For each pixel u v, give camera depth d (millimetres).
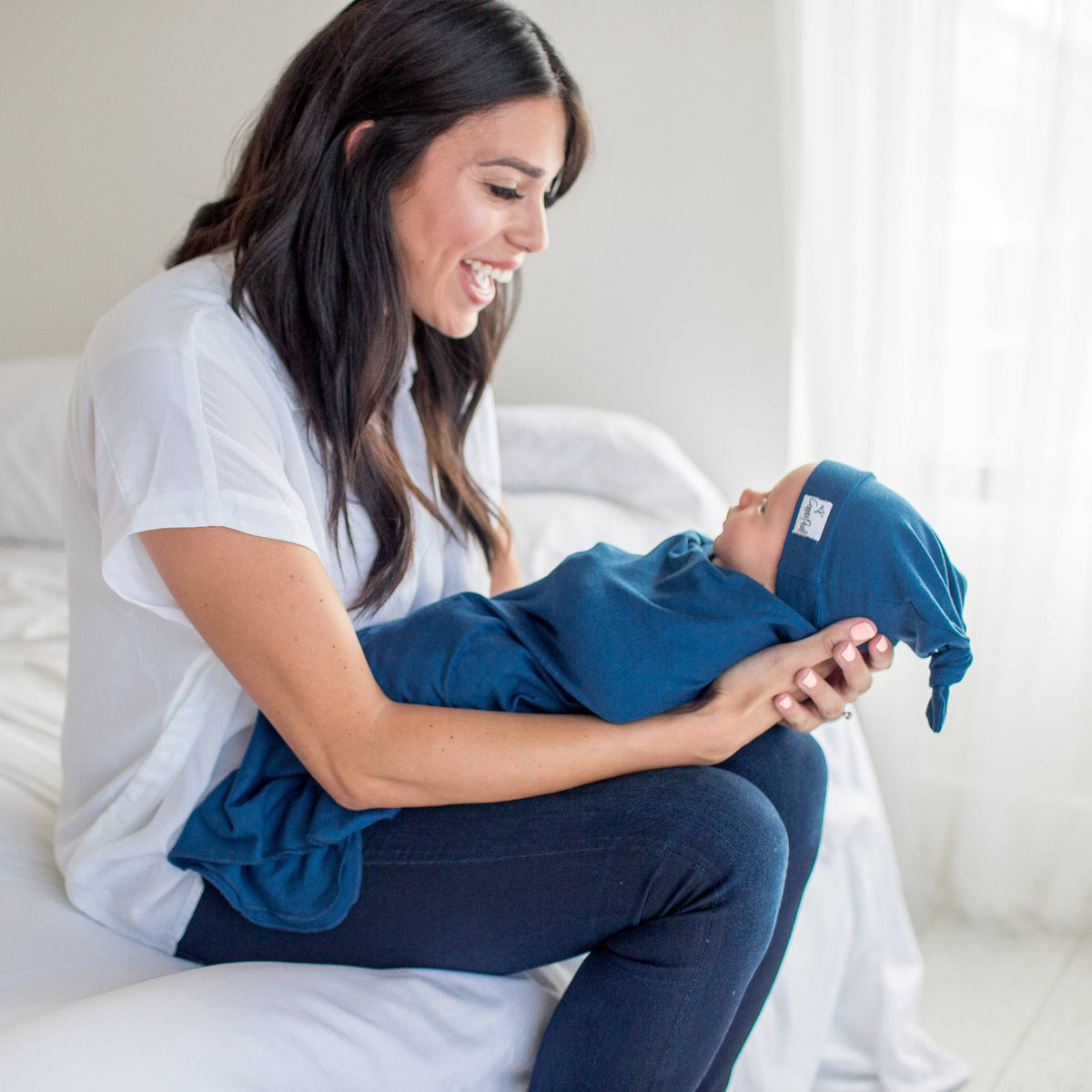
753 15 1890
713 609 1027
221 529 886
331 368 1020
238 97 2227
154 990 887
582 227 2090
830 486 1066
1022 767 1742
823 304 1841
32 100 2348
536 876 944
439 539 1229
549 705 1042
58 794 1210
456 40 969
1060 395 1627
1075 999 1592
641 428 2037
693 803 931
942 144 1653
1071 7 1520
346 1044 896
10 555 2027
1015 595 1693
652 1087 916
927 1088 1377
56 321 2492
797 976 1325
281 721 936
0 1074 760
